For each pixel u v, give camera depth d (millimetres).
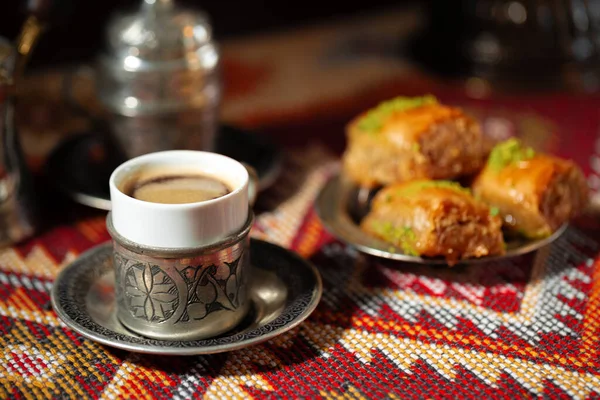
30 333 517
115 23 639
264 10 1000
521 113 800
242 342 470
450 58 883
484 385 479
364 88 855
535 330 519
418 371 490
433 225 536
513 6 830
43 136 732
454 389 477
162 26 620
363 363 495
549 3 826
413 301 544
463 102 824
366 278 566
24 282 562
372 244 563
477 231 542
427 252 541
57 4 599
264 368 491
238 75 881
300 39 1006
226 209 476
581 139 748
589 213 635
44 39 828
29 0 570
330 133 762
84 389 478
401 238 554
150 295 482
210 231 474
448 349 505
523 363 494
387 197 570
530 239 568
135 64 612
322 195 625
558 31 835
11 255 589
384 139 596
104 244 559
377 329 521
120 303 497
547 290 553
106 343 469
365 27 1046
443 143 590
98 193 620
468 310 537
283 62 929
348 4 1065
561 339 512
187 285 479
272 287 534
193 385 480
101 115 661
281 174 697
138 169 501
